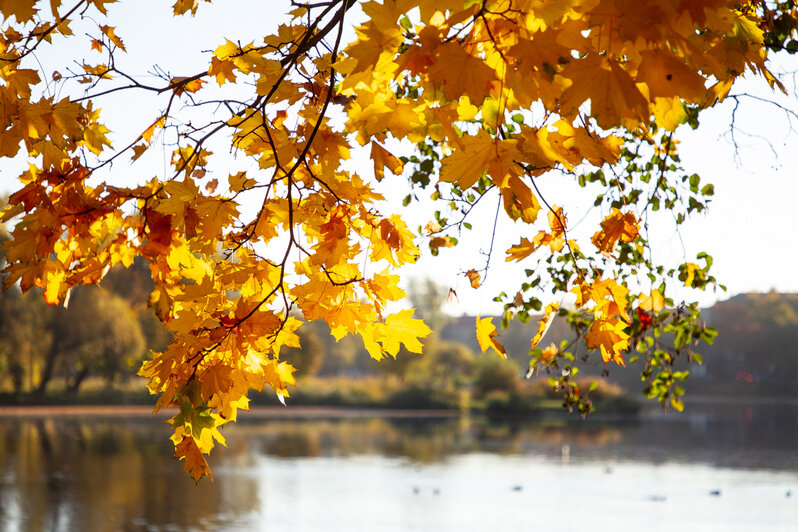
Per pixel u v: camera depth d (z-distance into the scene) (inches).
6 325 1370.6
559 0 43.9
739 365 3144.7
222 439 63.7
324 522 483.2
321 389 1808.6
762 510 537.0
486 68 45.8
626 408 1630.2
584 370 1907.0
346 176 70.7
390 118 53.8
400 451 859.4
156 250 65.7
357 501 552.1
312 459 776.9
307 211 69.2
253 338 60.9
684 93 42.9
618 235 98.5
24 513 478.9
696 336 138.9
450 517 505.7
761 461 797.9
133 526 455.2
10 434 941.8
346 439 989.8
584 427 1247.5
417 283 2642.7
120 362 1537.9
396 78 48.0
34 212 65.6
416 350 67.3
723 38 54.7
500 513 519.2
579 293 90.7
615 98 43.2
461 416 1510.8
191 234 67.3
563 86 46.7
